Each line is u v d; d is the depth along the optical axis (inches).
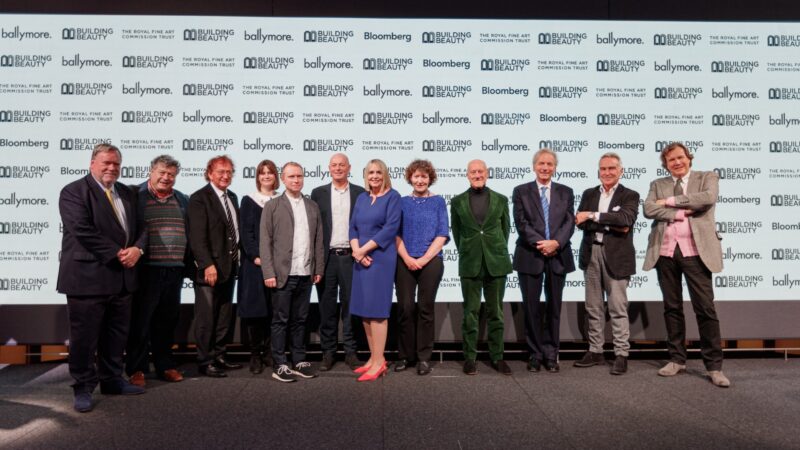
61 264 98.5
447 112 146.2
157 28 143.3
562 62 146.9
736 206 145.4
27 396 107.9
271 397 105.3
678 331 122.4
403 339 125.8
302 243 118.4
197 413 95.7
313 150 144.7
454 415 94.3
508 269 122.6
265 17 144.9
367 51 145.9
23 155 140.1
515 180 146.3
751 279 144.6
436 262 122.0
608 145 146.5
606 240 126.3
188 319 141.8
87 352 98.9
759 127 146.8
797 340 147.9
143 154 142.2
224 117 143.8
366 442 81.8
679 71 147.1
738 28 147.6
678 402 102.3
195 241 115.5
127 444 81.4
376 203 118.0
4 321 138.1
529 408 98.3
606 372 125.6
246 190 143.9
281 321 117.3
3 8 141.3
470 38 146.8
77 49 142.0
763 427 88.9
